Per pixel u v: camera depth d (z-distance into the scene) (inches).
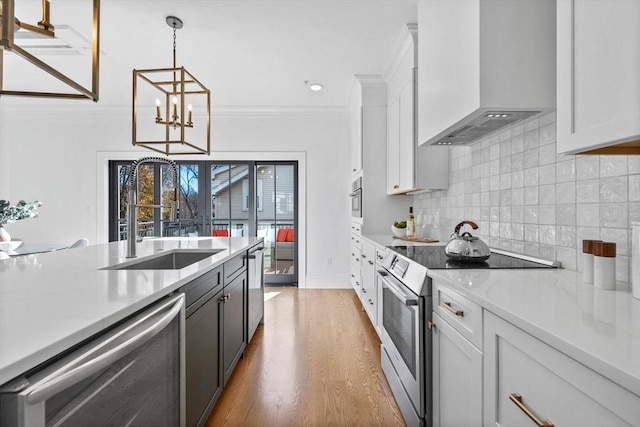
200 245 100.0
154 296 40.6
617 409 22.9
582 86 37.2
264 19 104.6
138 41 117.4
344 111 191.6
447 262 66.2
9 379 22.0
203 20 104.9
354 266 168.6
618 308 35.9
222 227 198.8
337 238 194.2
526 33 56.2
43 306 34.7
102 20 104.0
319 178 194.2
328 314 143.9
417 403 61.0
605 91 33.9
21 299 37.4
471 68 58.8
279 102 184.2
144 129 192.9
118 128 192.7
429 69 80.6
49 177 191.9
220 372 74.2
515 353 35.2
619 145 37.7
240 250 90.0
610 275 44.5
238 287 92.4
